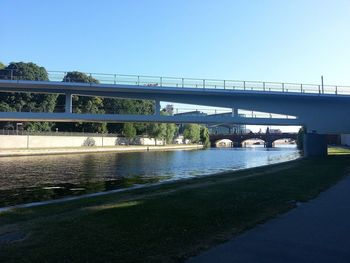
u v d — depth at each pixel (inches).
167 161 2859.3
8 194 1227.2
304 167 1514.5
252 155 3816.4
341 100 2426.2
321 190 824.3
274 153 4291.3
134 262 334.0
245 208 588.1
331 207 613.9
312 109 2431.1
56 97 4539.9
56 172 1955.0
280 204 636.7
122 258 343.9
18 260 341.1
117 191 901.2
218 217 517.7
